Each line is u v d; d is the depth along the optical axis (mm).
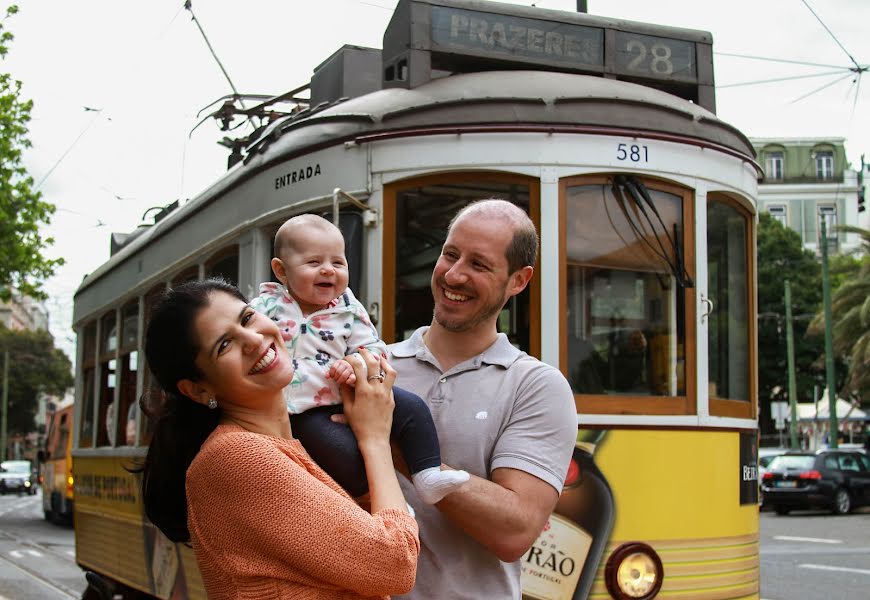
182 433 2318
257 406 2260
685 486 4461
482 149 4480
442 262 2820
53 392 65812
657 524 4355
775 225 40719
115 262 8508
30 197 20406
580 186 4504
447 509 2533
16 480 43219
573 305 4430
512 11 5070
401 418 2535
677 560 4371
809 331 30984
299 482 2092
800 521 19359
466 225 2781
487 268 2750
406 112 4590
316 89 6672
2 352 64312
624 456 4355
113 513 7922
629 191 4531
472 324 2781
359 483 2420
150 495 2361
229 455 2090
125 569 7488
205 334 2201
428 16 4914
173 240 6902
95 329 9297
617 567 4211
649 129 4562
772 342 39781
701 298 4637
